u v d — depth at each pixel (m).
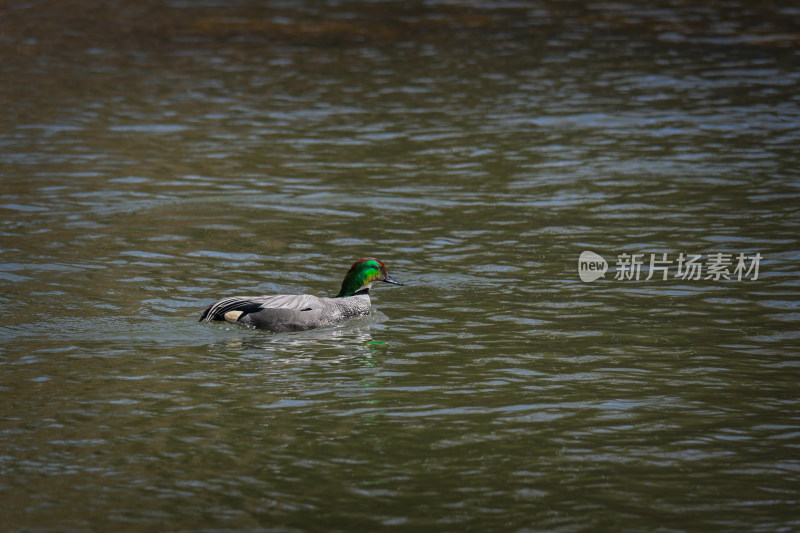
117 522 8.41
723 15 40.38
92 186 20.78
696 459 9.57
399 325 13.55
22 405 10.83
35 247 16.78
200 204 19.62
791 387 11.25
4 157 23.00
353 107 28.00
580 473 9.30
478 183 20.91
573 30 38.41
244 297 13.65
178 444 9.94
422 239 17.42
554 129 25.22
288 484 9.11
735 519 8.46
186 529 8.30
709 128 24.80
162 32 39.06
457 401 10.99
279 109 27.86
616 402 10.92
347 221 18.56
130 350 12.54
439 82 30.84
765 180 20.36
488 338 12.97
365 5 44.28
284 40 37.56
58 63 33.75
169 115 27.17
